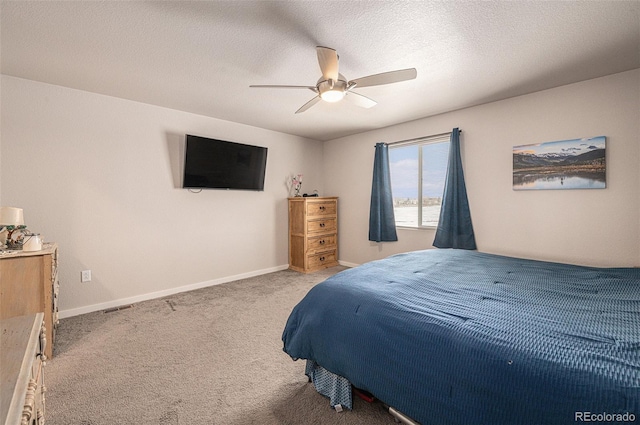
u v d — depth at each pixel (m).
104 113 2.97
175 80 2.61
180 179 3.54
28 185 2.60
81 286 2.87
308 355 1.59
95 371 1.88
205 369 1.91
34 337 0.85
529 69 2.40
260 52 2.11
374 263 2.20
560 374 0.88
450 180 3.42
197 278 3.70
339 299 1.56
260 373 1.87
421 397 1.12
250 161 4.08
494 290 1.56
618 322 1.15
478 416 0.98
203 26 1.79
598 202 2.59
